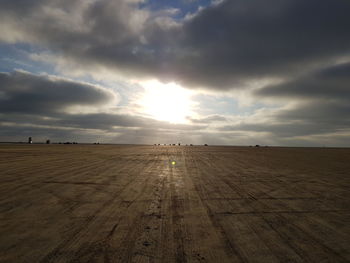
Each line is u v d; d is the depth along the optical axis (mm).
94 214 5016
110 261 3033
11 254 3205
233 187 8086
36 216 4852
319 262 3078
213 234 3996
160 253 3277
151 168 13117
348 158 23547
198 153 29984
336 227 4391
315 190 7707
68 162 15648
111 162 16094
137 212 5184
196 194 6984
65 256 3158
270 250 3418
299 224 4539
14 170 11492
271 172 12039
